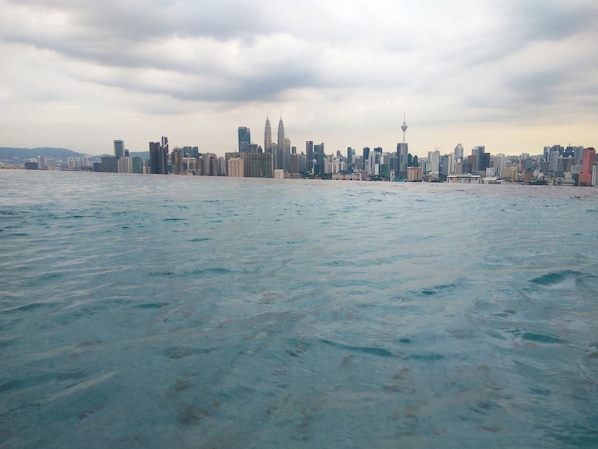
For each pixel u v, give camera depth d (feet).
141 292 12.01
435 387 6.38
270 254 18.15
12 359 7.49
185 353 7.76
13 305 10.77
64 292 12.02
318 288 12.52
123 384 6.52
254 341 8.36
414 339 8.45
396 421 5.39
